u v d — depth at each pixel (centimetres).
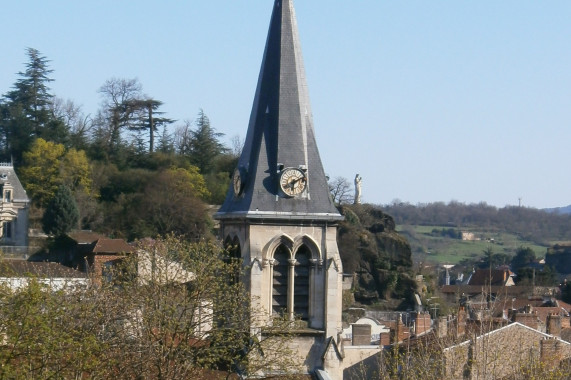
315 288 9106
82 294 9219
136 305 9144
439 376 8694
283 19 9362
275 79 9294
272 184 9112
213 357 8956
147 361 8631
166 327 8925
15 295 7475
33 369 7006
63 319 7994
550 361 8831
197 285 9088
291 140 9188
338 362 9069
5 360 6881
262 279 9012
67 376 7500
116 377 8456
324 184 9219
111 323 8900
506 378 8731
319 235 9119
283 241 9075
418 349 9919
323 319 9094
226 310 9094
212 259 9206
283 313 8956
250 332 8912
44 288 8600
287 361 8819
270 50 9375
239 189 9238
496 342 9481
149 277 10294
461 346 8819
